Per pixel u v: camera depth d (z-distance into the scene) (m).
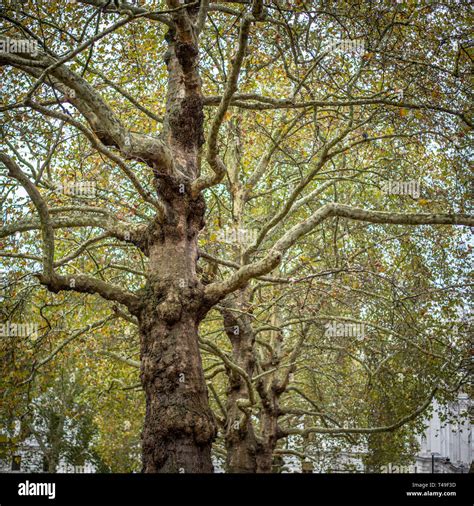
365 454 29.42
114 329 19.83
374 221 14.73
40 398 40.53
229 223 21.14
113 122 11.44
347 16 13.75
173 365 11.90
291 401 33.75
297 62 13.45
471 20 15.34
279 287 19.11
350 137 16.70
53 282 12.16
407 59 14.52
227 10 14.91
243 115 19.22
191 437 11.59
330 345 22.91
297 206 18.84
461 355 18.59
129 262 19.64
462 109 15.29
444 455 39.34
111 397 25.28
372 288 19.64
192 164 13.41
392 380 22.44
